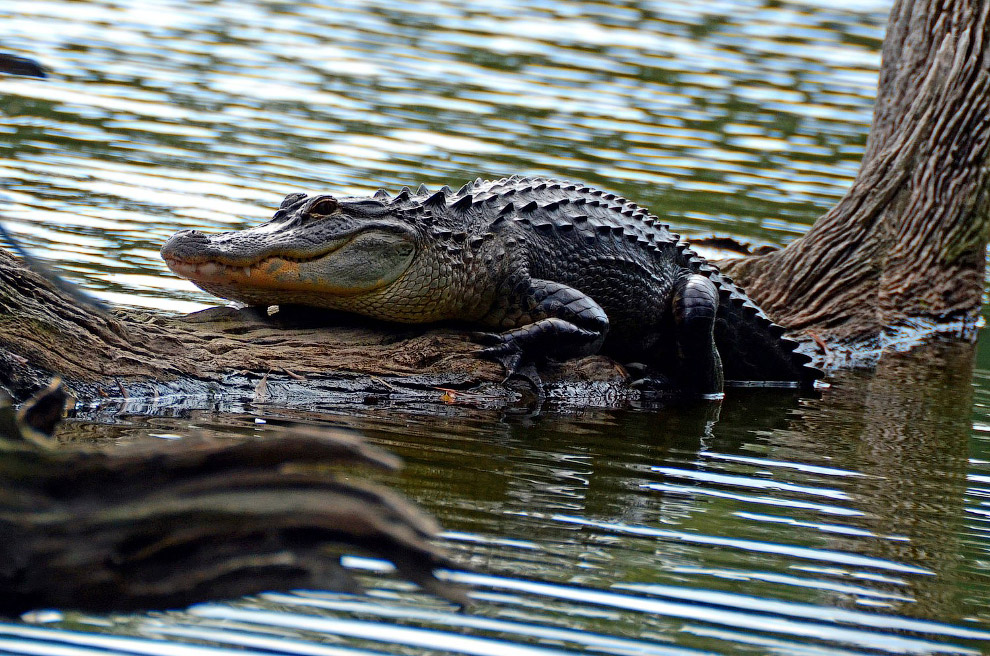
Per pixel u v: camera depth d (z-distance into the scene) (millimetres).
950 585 9484
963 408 16156
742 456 12898
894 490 12000
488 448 12172
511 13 41094
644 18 41656
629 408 14812
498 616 8227
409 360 14023
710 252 21734
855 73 36188
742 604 8797
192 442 5844
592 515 10438
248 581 5707
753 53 37750
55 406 7180
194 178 21875
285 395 13078
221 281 13609
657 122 30000
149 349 12812
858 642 8305
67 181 20953
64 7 35469
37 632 7754
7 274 12047
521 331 14531
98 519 5699
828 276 21000
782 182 26359
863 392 17031
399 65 33125
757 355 17156
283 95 29016
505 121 28703
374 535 5594
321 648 7648
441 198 14688
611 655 7793
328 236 13547
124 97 27219
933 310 21203
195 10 37312
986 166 21609
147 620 7965
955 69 21672
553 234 15164
